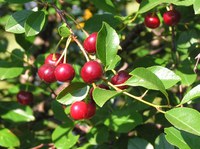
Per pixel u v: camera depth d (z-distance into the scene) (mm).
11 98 557
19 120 454
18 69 420
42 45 632
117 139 416
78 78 423
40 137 494
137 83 299
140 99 304
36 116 547
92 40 314
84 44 318
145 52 565
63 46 608
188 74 382
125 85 308
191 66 407
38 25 347
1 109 458
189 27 452
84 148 397
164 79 317
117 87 308
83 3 586
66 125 409
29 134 478
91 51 317
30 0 368
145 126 422
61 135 400
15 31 360
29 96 443
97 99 283
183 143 317
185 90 444
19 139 455
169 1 340
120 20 390
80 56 579
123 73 312
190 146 316
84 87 308
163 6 405
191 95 308
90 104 311
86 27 394
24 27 351
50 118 549
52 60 333
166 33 475
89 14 586
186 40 416
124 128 382
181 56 414
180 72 385
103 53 311
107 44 312
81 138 457
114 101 475
